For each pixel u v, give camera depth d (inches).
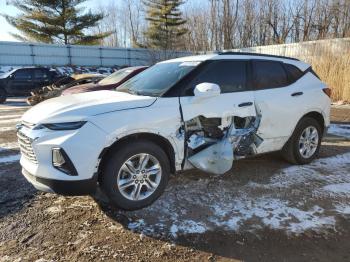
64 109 146.0
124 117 146.4
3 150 265.0
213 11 1657.2
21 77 665.6
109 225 144.8
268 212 155.1
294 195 173.2
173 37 1676.9
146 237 135.5
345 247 129.9
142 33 1819.6
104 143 141.3
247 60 191.0
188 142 166.1
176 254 125.3
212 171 172.1
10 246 131.5
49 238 136.4
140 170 153.4
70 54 1181.7
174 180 191.5
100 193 175.0
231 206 160.7
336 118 411.2
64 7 1409.9
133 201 152.8
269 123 193.6
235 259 122.6
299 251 127.4
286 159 220.4
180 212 154.8
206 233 138.2
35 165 144.3
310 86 216.4
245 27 1603.1
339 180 194.1
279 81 202.2
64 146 136.1
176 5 1710.1
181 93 164.6
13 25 1400.1
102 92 181.2
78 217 152.3
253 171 207.3
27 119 151.9
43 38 1417.3
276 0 1544.0
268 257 123.9
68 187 139.3
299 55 733.3
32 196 175.6
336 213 154.9
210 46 1707.7
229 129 177.9
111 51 1263.5
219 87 166.4
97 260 122.0
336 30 1157.1
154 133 153.9
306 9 1416.1
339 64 575.2
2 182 195.0
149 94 166.2
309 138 220.8
